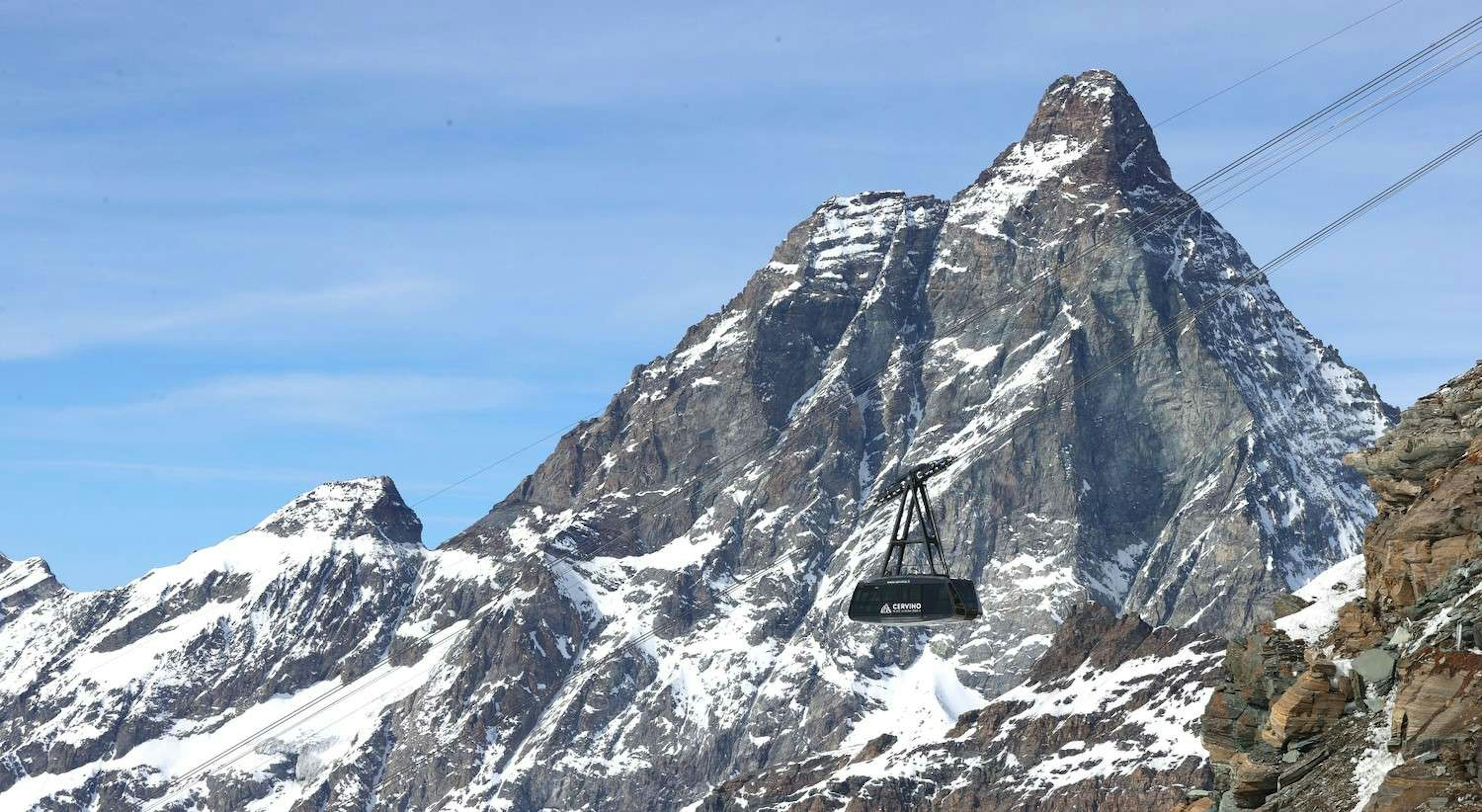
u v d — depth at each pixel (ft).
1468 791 278.67
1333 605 367.25
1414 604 334.85
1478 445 343.67
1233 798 334.24
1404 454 352.69
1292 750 331.57
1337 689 332.80
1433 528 336.70
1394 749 301.02
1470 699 291.58
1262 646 365.40
